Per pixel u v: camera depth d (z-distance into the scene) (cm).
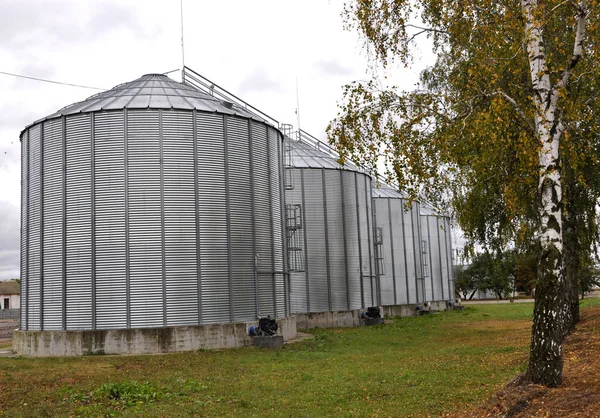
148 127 2969
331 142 1822
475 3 1716
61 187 3008
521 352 2220
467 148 1900
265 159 3319
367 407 1550
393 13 1825
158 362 2469
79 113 3011
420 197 1967
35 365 2427
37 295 3055
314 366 2289
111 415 1555
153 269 2886
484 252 2909
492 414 1296
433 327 4081
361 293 4525
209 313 2944
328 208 4491
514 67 1773
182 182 2972
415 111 1780
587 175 2325
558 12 1892
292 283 4306
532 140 1571
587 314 3250
